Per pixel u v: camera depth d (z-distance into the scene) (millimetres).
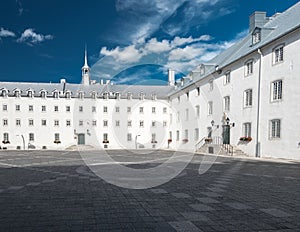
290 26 21750
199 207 5988
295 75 19844
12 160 18859
